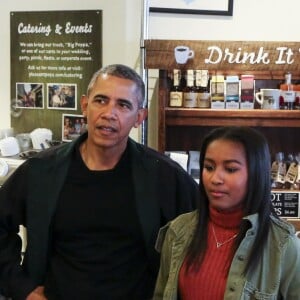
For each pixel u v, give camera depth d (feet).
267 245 3.63
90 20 7.96
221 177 3.61
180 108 7.28
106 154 4.69
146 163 4.87
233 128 3.81
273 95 7.33
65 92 8.23
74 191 4.74
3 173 7.19
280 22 8.00
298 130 8.16
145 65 6.75
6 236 5.06
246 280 3.58
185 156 7.38
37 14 8.18
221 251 3.76
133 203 4.72
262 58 6.68
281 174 7.68
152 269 4.83
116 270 4.66
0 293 5.14
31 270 4.87
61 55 8.17
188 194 4.92
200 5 7.96
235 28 8.02
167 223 4.55
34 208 4.79
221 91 7.39
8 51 8.43
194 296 3.79
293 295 3.64
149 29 8.01
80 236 4.70
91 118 4.56
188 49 6.68
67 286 4.65
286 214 7.26
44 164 4.86
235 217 3.72
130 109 4.57
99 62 8.00
